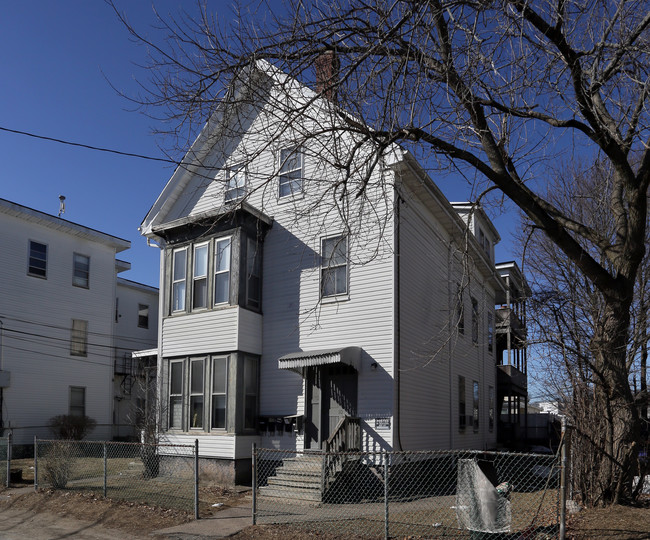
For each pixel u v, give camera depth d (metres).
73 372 26.11
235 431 14.14
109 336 28.23
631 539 7.18
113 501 11.61
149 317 33.78
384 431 13.24
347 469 12.81
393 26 7.96
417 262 15.42
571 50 7.72
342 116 8.47
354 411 13.76
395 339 13.54
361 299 14.16
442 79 7.85
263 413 15.09
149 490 13.00
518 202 8.59
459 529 8.13
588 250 15.74
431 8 7.50
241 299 14.88
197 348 15.25
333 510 10.76
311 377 14.49
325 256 14.88
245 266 15.12
